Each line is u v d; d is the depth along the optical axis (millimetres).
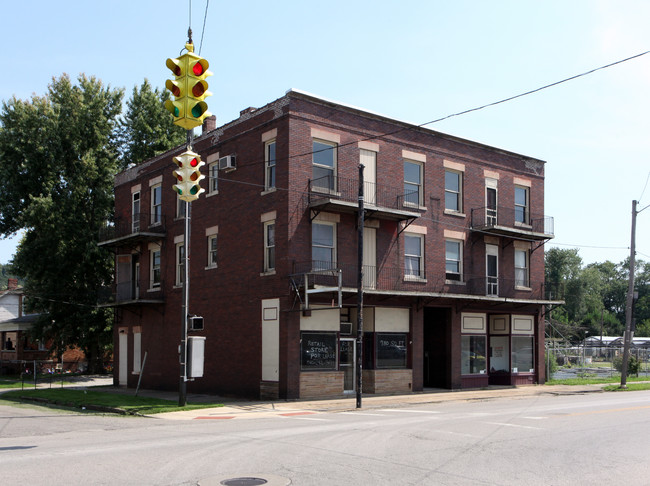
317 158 24312
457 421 15195
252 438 12430
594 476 8664
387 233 26000
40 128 39750
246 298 24953
